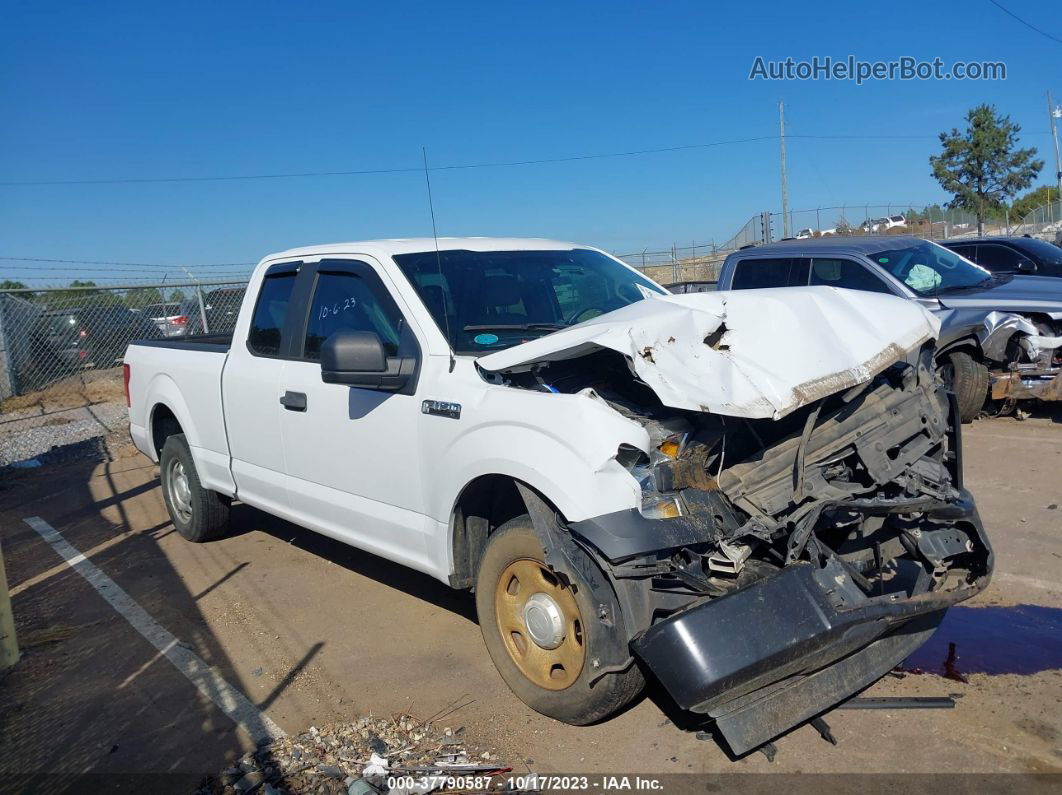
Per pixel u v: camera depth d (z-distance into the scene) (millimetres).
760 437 3758
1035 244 11461
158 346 6641
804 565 3176
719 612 3016
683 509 3281
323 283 4969
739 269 9844
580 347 3436
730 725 3160
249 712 3953
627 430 3254
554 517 3453
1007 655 4066
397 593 5316
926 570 3857
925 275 8906
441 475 3941
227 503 6355
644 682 3484
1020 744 3359
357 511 4559
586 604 3309
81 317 15281
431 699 3980
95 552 6555
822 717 3619
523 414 3502
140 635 4906
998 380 8188
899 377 4043
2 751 3738
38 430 12000
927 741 3414
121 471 9578
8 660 4184
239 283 14812
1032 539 5418
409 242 4867
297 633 4809
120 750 3695
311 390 4770
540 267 4969
